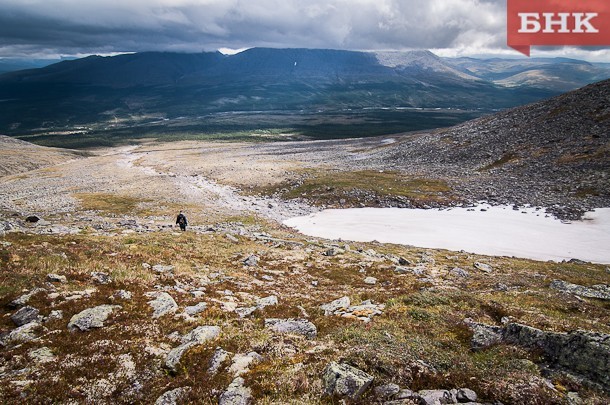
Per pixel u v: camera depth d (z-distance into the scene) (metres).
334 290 24.66
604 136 101.62
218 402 10.19
